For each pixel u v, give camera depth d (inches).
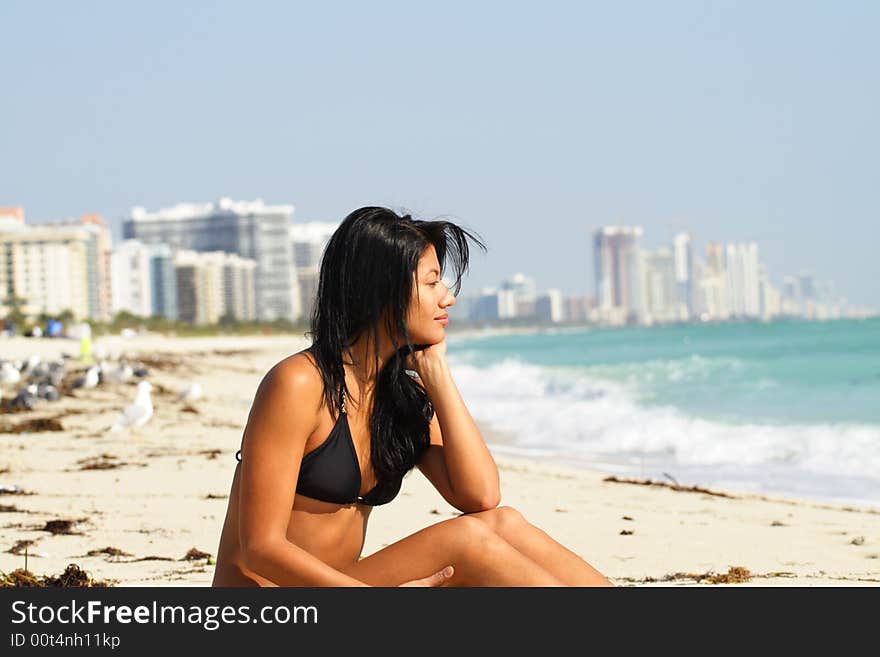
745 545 313.7
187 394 961.5
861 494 455.5
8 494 400.5
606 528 348.5
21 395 833.5
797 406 864.9
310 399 127.5
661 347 2797.7
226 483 434.3
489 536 133.6
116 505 375.2
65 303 6879.9
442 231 135.4
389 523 342.6
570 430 749.3
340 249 131.0
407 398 137.5
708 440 636.7
